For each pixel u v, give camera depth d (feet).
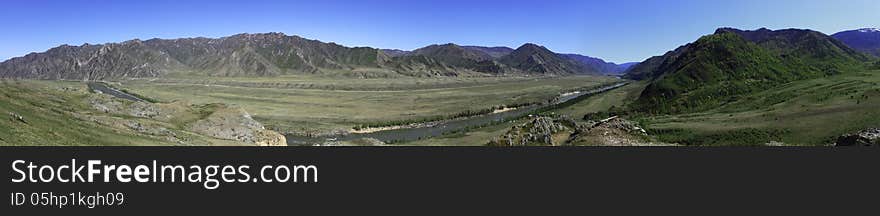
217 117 347.56
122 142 209.56
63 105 295.28
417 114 634.43
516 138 280.72
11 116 180.14
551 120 309.22
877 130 236.63
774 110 394.52
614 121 266.36
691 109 538.47
